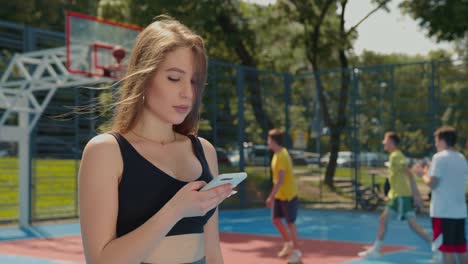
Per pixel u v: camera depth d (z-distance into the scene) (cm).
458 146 1525
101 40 1038
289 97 1784
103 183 152
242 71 1656
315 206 1800
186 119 185
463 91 1557
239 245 984
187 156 177
